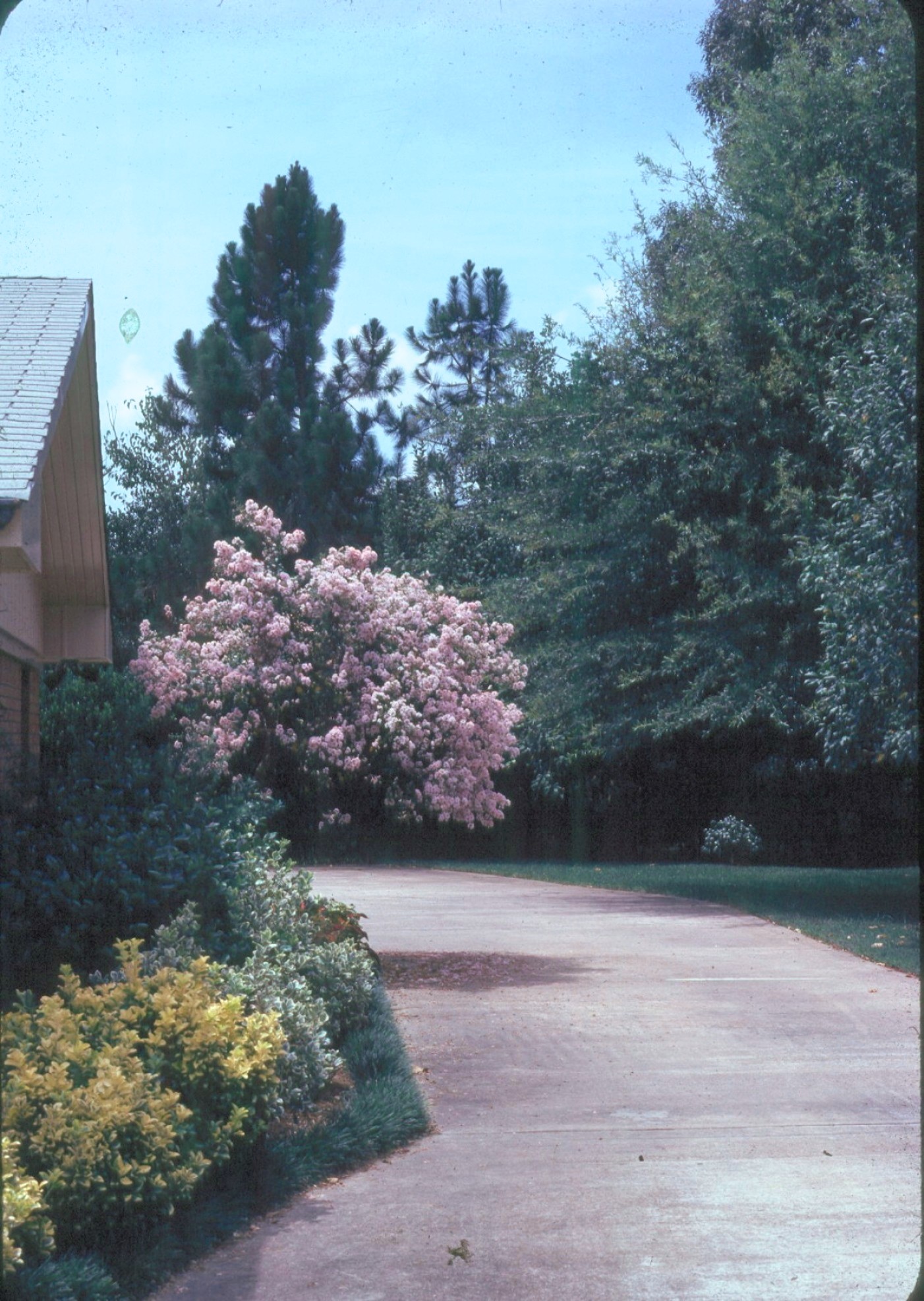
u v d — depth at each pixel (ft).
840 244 58.08
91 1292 13.52
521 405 77.30
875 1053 26.03
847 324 57.41
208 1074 17.40
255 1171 17.92
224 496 114.01
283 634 81.97
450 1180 18.58
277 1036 18.72
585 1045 26.91
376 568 114.01
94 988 20.67
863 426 45.11
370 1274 15.11
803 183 58.54
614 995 32.50
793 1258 15.43
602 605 69.41
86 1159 14.60
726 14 88.79
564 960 38.70
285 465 114.11
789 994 32.58
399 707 80.23
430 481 113.70
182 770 31.42
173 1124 15.98
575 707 69.97
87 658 43.86
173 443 135.95
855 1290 14.43
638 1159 19.34
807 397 54.19
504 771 88.38
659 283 71.31
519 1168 19.03
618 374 67.21
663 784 85.15
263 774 84.02
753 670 60.80
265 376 118.21
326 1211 17.39
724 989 33.40
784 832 81.82
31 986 26.78
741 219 61.87
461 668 83.30
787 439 60.59
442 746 83.51
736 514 64.44
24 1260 13.34
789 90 60.39
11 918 27.02
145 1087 15.98
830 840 81.20
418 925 47.62
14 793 28.86
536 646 80.38
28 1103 15.14
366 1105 21.07
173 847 27.58
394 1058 24.36
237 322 118.83
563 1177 18.56
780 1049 26.40
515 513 78.89
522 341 82.58
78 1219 14.70
